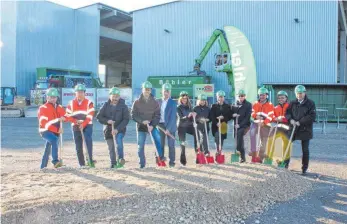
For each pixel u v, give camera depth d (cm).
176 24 3222
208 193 522
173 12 3228
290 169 813
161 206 485
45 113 711
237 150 820
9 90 2683
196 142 817
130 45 4894
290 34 2798
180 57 3212
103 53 5359
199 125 822
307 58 2759
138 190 521
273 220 499
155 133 770
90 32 3931
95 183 561
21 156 1005
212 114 837
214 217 491
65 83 3086
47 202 457
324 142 1291
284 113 799
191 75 2812
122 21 4356
